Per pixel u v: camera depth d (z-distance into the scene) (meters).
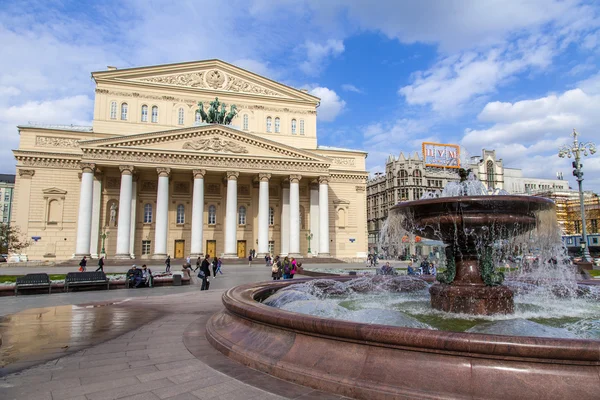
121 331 9.41
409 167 90.44
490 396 4.28
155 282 24.20
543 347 4.25
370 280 15.37
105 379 5.79
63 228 51.56
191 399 4.94
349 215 65.00
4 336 8.90
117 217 53.28
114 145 49.00
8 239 46.94
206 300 15.76
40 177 51.69
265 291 11.59
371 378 4.87
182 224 56.66
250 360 6.25
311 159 57.00
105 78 55.38
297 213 55.44
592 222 74.50
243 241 59.34
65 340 8.48
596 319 8.94
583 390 4.10
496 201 8.57
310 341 5.76
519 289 13.63
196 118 58.81
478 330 7.04
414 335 4.80
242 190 60.31
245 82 62.47
